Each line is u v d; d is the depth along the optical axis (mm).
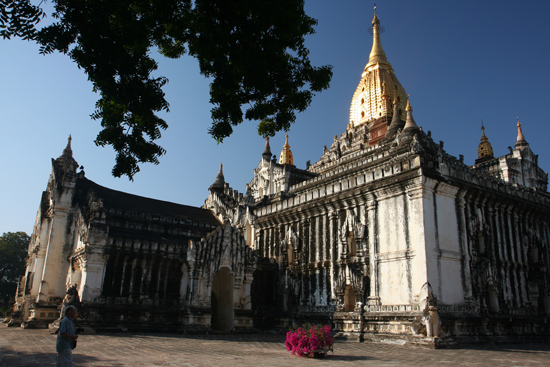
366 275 33781
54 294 41469
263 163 65938
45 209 47344
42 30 10750
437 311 27266
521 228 39125
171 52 14750
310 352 19250
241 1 11336
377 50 87875
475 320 30562
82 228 37719
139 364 15844
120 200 47062
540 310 37188
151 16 12008
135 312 34969
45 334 30969
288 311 39250
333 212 38375
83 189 45781
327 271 37688
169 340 27500
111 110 13125
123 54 12273
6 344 23219
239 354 20031
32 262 49281
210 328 35281
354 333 32156
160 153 13953
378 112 80562
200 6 11773
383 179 33844
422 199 30625
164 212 49406
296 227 42656
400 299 30688
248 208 50125
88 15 11234
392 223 32625
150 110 13492
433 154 39562
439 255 30375
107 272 35125
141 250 36625
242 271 38562
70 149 48375
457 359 19906
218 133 14461
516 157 58344
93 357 17844
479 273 32875
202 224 48438
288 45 13250
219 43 12352
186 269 38125
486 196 35250
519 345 30141
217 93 14180
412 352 23219
